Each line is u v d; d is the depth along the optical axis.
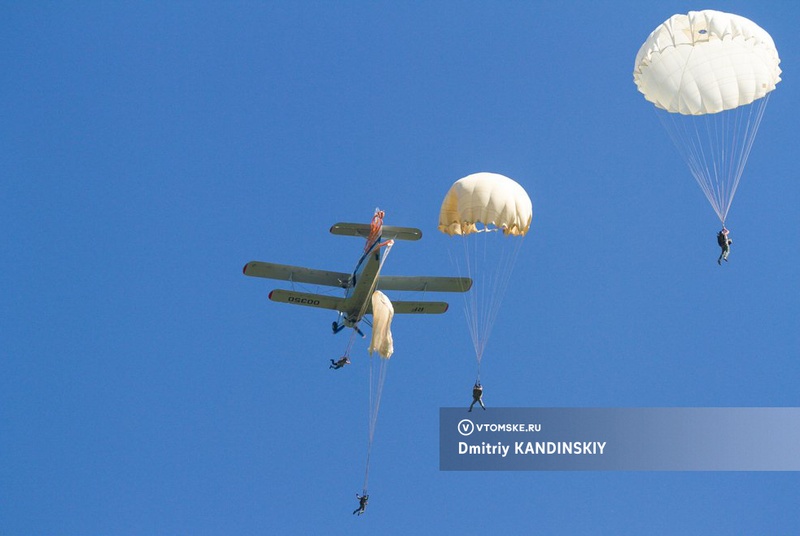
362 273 146.38
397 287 158.88
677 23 135.50
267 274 154.62
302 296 152.12
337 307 153.38
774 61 136.25
